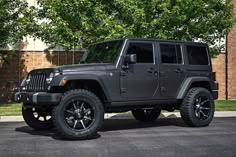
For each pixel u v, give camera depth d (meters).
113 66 9.79
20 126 11.85
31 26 16.59
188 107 11.02
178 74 10.95
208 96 11.38
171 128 11.24
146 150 7.93
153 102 10.48
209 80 11.55
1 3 15.58
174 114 14.82
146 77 10.30
